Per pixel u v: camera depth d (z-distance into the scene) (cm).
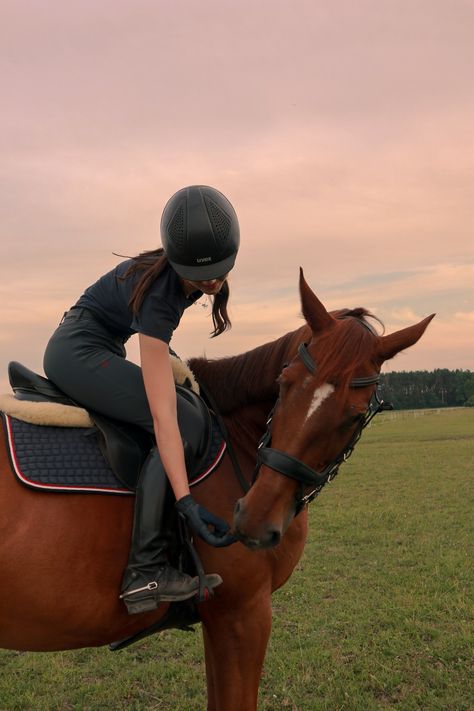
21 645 218
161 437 218
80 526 211
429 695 362
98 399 231
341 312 238
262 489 201
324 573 634
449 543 757
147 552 217
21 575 202
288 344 252
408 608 513
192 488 234
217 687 238
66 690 384
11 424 221
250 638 235
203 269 219
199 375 265
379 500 1088
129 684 388
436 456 1858
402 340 211
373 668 400
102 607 217
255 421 261
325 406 200
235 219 228
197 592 219
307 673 391
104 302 240
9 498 205
